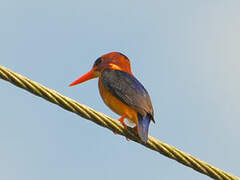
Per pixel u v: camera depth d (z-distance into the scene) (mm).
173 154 9891
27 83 9078
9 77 8969
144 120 11398
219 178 9812
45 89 9250
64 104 9438
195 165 9766
